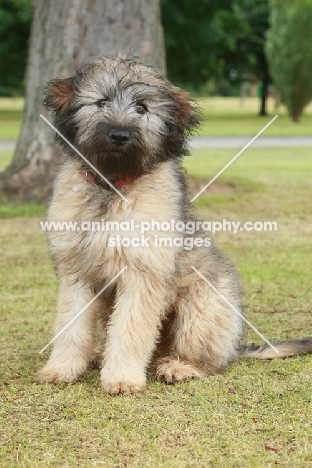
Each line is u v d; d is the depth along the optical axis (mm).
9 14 37094
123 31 11391
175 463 3428
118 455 3521
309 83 38875
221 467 3389
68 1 11297
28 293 7000
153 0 11609
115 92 4633
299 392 4363
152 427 3846
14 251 8766
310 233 9898
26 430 3818
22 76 41500
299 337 5660
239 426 3861
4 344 5449
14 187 11633
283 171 16859
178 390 4465
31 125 11797
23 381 4621
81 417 4000
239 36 42375
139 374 4500
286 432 3775
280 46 39438
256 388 4449
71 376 4617
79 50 11344
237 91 99438
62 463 3441
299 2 37719
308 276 7570
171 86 4930
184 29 38500
